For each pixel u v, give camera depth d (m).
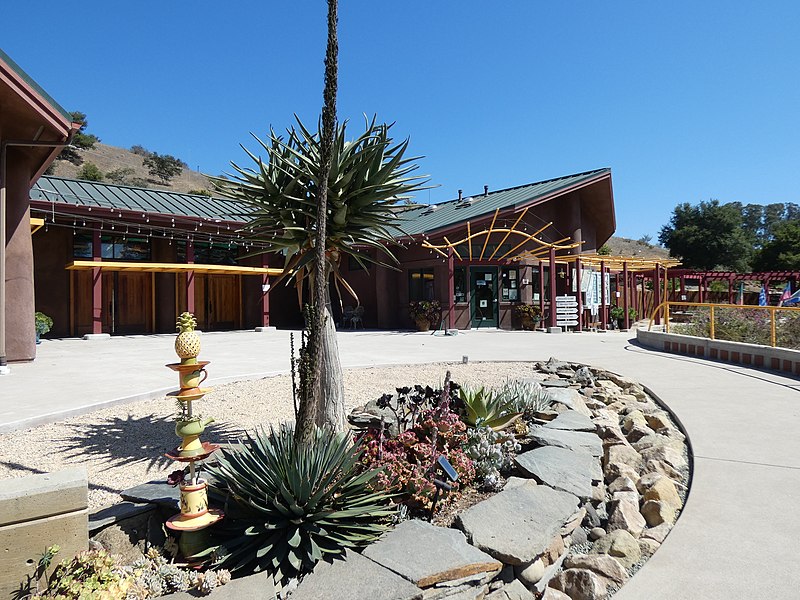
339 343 14.99
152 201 20.19
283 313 23.80
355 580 2.52
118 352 13.24
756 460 4.47
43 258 18.23
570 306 20.00
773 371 8.81
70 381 8.37
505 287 20.47
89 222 17.88
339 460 3.06
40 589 2.38
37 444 5.09
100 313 17.59
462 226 18.89
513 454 4.52
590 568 3.04
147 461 4.62
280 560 2.66
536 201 19.66
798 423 5.55
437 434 4.31
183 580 2.53
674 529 3.29
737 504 3.63
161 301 20.69
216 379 8.23
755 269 48.12
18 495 2.35
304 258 4.57
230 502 3.08
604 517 3.75
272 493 2.92
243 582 2.52
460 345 14.27
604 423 5.52
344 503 3.06
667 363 10.04
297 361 3.25
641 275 28.84
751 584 2.70
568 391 7.17
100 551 2.51
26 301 11.12
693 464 4.41
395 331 19.98
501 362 10.58
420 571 2.58
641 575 2.82
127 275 20.08
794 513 3.48
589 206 24.64
